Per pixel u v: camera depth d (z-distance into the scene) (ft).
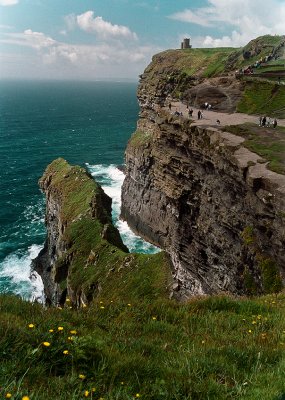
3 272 231.09
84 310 39.73
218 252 106.32
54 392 21.24
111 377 24.44
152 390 23.97
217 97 176.35
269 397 23.12
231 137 109.09
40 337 26.02
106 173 429.38
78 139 634.84
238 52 354.74
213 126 118.21
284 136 113.19
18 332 25.91
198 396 24.36
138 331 37.17
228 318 45.98
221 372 28.32
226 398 24.27
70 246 198.08
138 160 291.17
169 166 129.90
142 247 269.23
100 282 164.04
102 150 549.95
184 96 193.57
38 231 286.66
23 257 249.55
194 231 119.24
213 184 107.96
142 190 287.48
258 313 49.70
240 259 94.43
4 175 419.54
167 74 401.29
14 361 22.79
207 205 110.73
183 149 124.26
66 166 271.69
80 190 235.20
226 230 101.81
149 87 368.27
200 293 116.57
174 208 128.67
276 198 78.33
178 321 42.96
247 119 144.56
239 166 90.48
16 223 299.38
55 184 255.29
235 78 193.47
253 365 29.78
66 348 25.54
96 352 26.53
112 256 173.27
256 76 196.54
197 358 29.40
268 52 305.73
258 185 83.56
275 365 29.55
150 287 147.64
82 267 179.32
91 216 206.39
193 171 118.62
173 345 34.32
